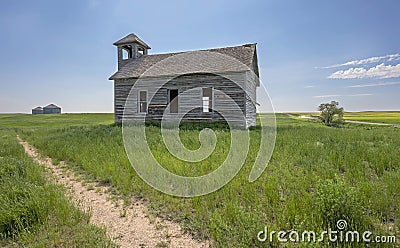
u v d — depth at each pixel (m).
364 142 9.53
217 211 4.31
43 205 4.32
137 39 21.92
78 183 6.40
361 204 4.05
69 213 4.26
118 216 4.50
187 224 4.08
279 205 4.36
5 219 3.83
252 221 3.64
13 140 14.35
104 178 6.38
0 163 6.84
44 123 33.59
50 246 3.42
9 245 3.49
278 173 6.00
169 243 3.62
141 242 3.66
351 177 5.43
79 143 11.05
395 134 12.53
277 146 9.07
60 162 8.80
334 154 7.19
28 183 5.34
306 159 7.05
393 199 4.28
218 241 3.51
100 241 3.50
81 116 51.06
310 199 4.25
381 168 5.93
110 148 9.37
